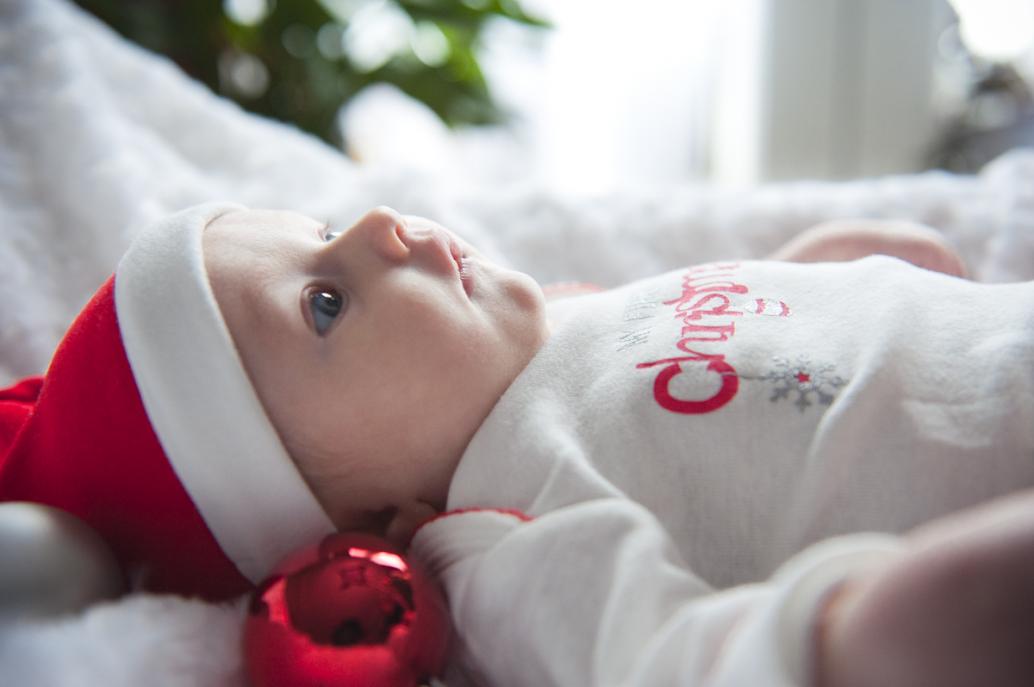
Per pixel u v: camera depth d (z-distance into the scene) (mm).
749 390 611
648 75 1869
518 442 633
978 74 1621
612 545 541
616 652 493
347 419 636
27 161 1074
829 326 653
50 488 665
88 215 1029
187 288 622
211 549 656
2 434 740
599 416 637
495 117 1767
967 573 355
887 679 376
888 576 383
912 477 560
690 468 603
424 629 568
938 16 1630
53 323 974
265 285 640
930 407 580
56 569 558
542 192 1175
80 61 1144
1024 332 603
